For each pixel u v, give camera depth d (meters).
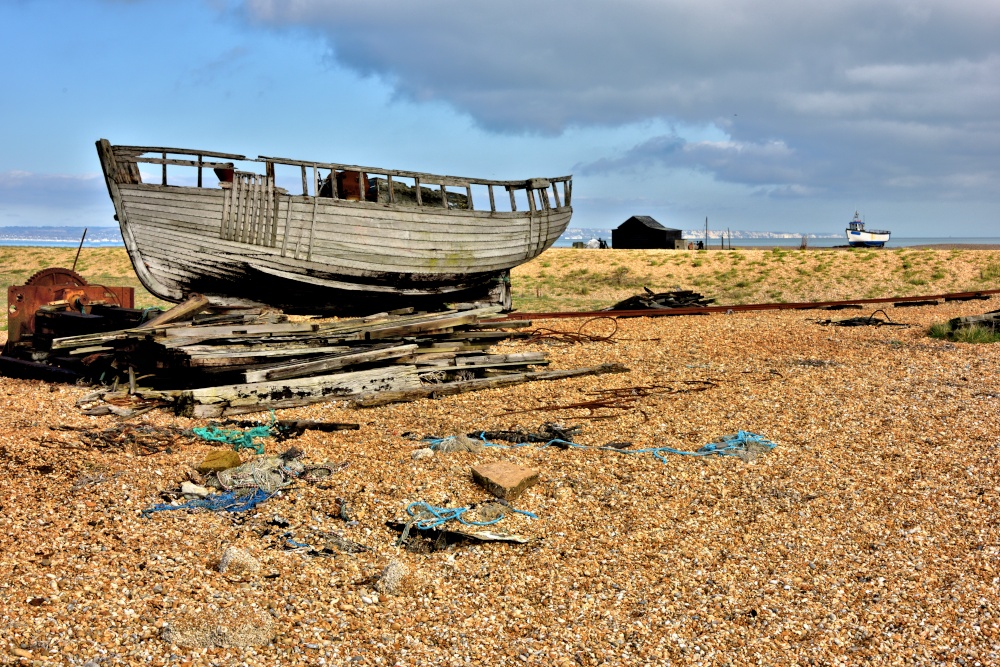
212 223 16.66
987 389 12.25
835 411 11.19
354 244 18.06
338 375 12.32
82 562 6.21
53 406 11.46
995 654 5.20
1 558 6.19
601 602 5.93
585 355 16.66
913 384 12.75
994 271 32.22
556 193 23.05
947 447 9.40
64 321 14.76
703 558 6.66
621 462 9.15
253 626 5.31
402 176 18.61
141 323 14.58
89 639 5.08
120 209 16.41
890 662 5.15
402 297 20.08
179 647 5.08
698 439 10.06
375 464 8.98
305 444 9.81
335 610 5.70
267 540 6.88
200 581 6.00
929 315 22.92
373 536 7.06
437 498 7.96
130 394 12.20
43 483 8.01
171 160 16.38
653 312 24.72
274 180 17.06
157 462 8.90
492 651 5.25
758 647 5.34
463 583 6.22
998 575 6.23
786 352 16.44
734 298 32.16
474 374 14.15
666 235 59.44
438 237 19.38
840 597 5.98
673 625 5.61
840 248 52.41
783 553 6.74
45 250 48.78
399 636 5.39
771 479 8.52
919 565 6.45
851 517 7.46
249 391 11.49
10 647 4.88
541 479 8.59
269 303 18.61
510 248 21.47
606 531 7.23
